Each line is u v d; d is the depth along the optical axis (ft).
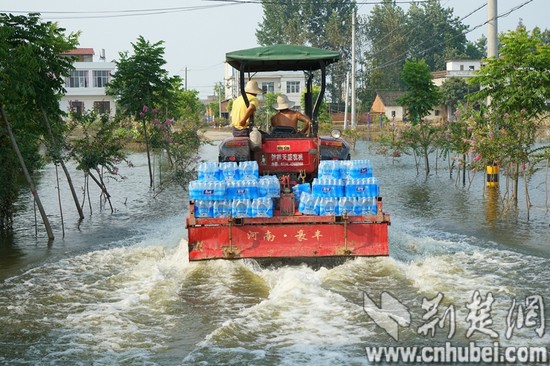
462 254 37.32
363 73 294.05
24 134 52.16
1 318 27.63
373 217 33.17
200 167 34.09
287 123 39.78
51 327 26.43
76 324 26.68
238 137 38.60
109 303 29.50
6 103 45.91
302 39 289.33
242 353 23.07
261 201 33.04
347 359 22.41
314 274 32.45
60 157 53.21
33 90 46.11
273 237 33.37
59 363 22.72
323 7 300.61
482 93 59.77
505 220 48.85
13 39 48.49
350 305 27.76
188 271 33.83
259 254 33.14
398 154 102.17
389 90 285.64
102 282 32.99
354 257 34.50
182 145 86.79
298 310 27.22
